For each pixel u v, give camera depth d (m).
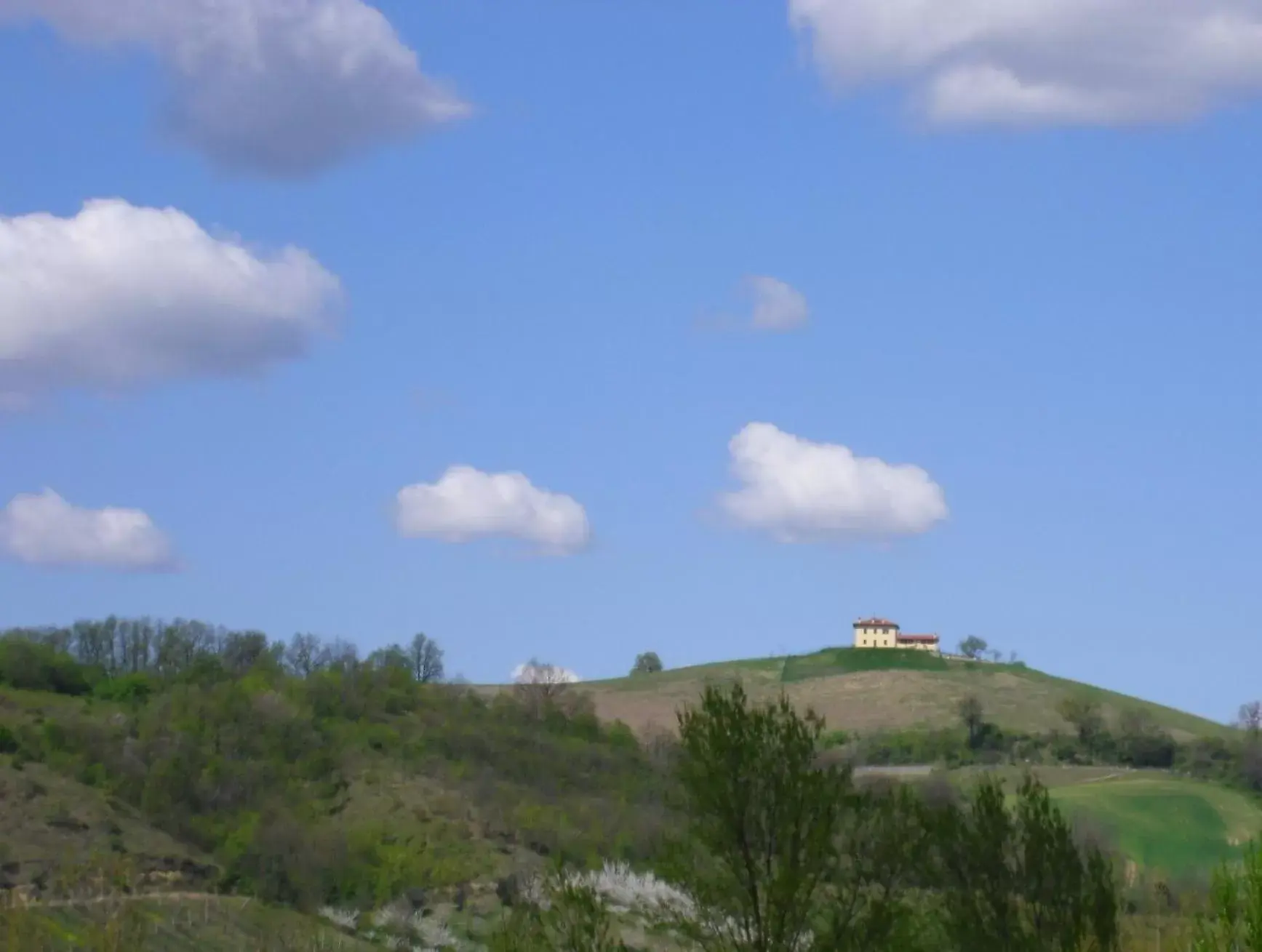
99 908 44.56
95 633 102.00
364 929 53.28
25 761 65.25
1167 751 102.19
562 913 22.06
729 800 21.73
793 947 21.47
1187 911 15.75
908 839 22.28
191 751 70.56
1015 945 22.27
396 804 70.81
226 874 56.59
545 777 78.25
